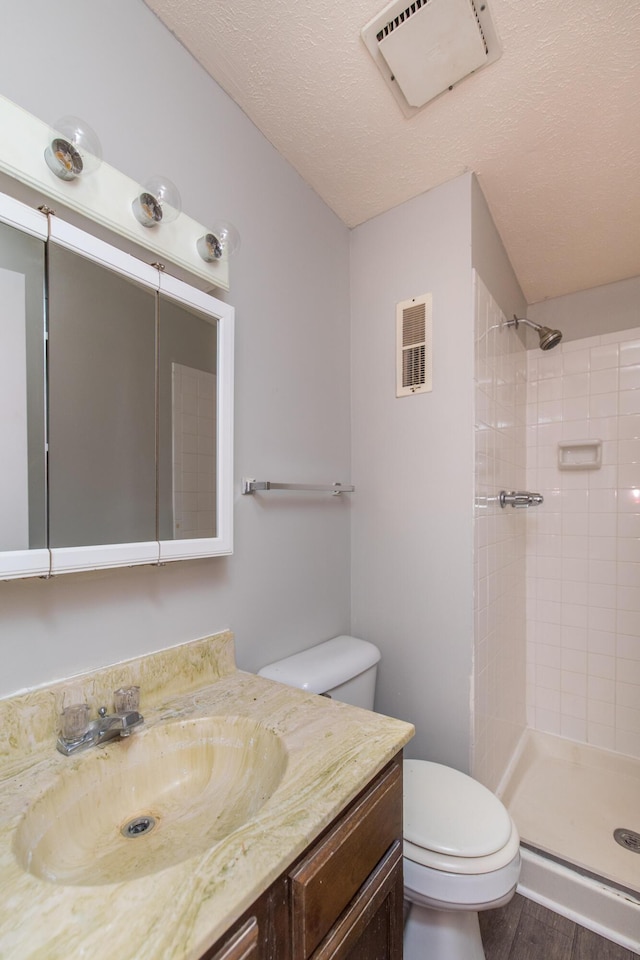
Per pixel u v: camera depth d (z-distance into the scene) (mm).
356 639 1478
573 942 1205
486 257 1512
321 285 1492
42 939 389
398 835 779
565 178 1396
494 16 914
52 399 750
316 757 694
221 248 1000
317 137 1247
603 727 1995
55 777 648
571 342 2152
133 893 441
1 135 660
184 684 957
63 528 756
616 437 2018
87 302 792
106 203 793
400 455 1498
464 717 1323
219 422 1021
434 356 1423
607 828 1534
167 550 898
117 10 875
